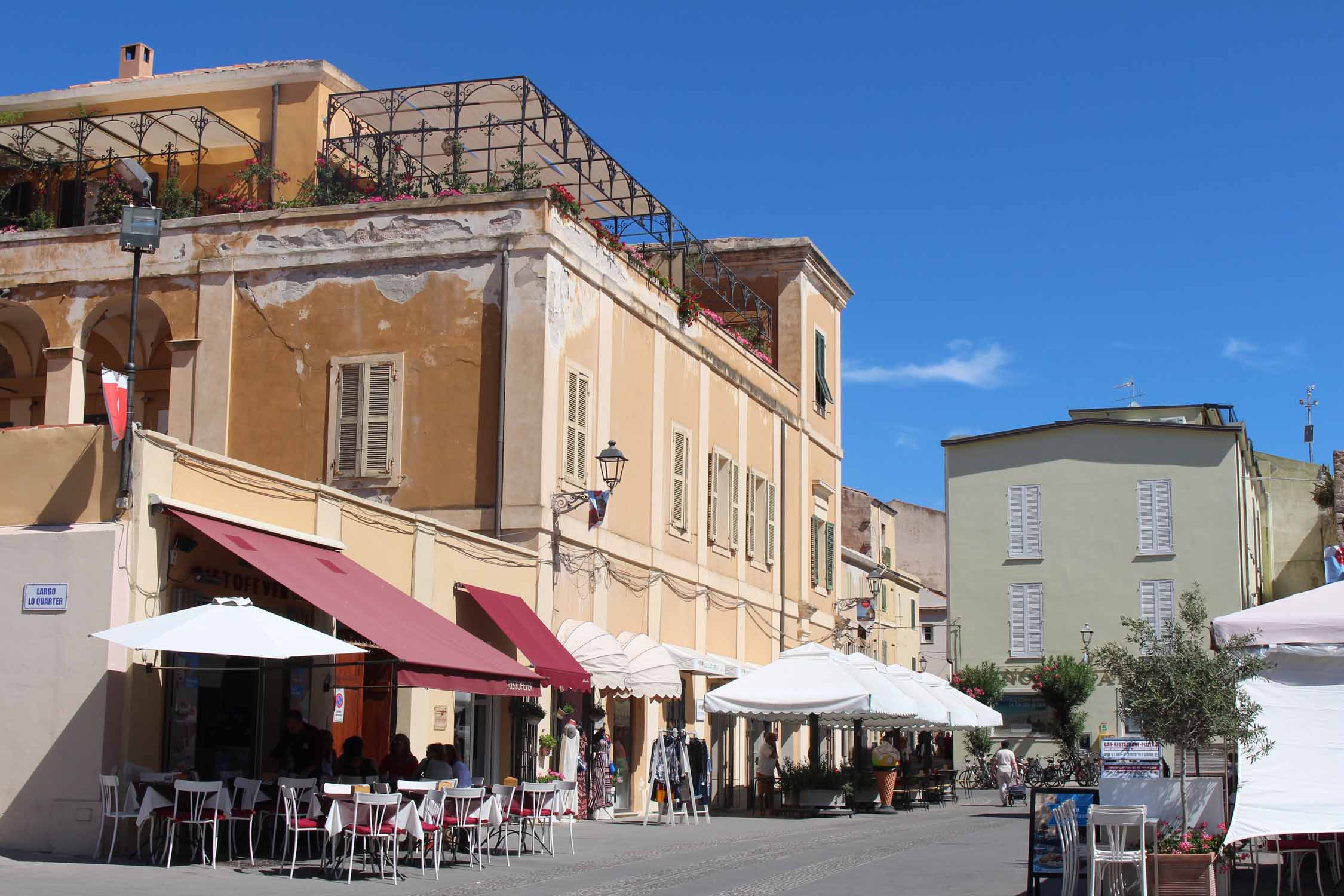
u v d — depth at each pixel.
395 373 23.80
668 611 28.56
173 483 15.88
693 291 30.22
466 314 23.70
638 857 17.67
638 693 23.72
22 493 15.62
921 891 14.59
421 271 23.98
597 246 25.73
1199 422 53.09
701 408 30.69
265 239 24.64
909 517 69.56
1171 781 13.97
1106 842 13.64
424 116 26.88
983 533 49.16
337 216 24.42
